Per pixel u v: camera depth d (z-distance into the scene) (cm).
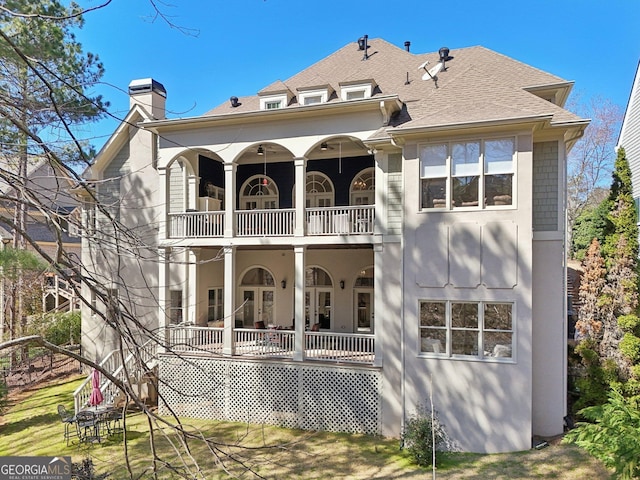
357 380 1170
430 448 944
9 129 906
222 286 1723
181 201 1609
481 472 882
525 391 976
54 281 2033
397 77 1496
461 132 1027
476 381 1015
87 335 1711
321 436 1140
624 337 1080
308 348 1380
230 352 1273
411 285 1077
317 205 1664
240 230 1365
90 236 458
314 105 1190
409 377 1070
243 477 902
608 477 814
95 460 990
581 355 1135
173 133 1370
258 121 1281
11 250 1227
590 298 1163
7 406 1407
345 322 1606
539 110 1008
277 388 1233
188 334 1375
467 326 1033
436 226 1058
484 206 1025
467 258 1031
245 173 1773
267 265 1714
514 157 1002
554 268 1050
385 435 1138
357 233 1214
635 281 1108
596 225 1997
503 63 1366
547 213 1061
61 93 908
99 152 1647
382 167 1182
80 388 1226
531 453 952
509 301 995
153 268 1565
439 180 1062
